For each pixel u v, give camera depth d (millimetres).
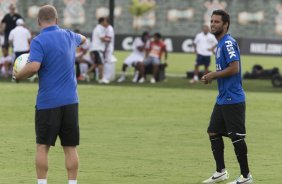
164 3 126875
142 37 59031
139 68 58844
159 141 30266
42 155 19469
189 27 126875
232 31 125750
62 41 19547
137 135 31766
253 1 125000
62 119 19562
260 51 98188
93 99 45281
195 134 32312
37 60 19172
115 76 64438
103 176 23281
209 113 39750
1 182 22156
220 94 22312
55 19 19766
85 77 58219
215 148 22641
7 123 34812
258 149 28781
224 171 22625
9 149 27797
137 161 25906
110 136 31359
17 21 56312
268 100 47062
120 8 126875
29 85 53156
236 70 21844
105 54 57000
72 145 19781
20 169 24188
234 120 22047
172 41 102438
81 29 129125
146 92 50312
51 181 22469
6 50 60031
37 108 19484
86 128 33531
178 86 55969
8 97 45312
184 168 24797
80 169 24359
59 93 19375
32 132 32094
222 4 126188
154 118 37375
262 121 37031
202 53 59438
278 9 124750
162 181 22656
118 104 43094
